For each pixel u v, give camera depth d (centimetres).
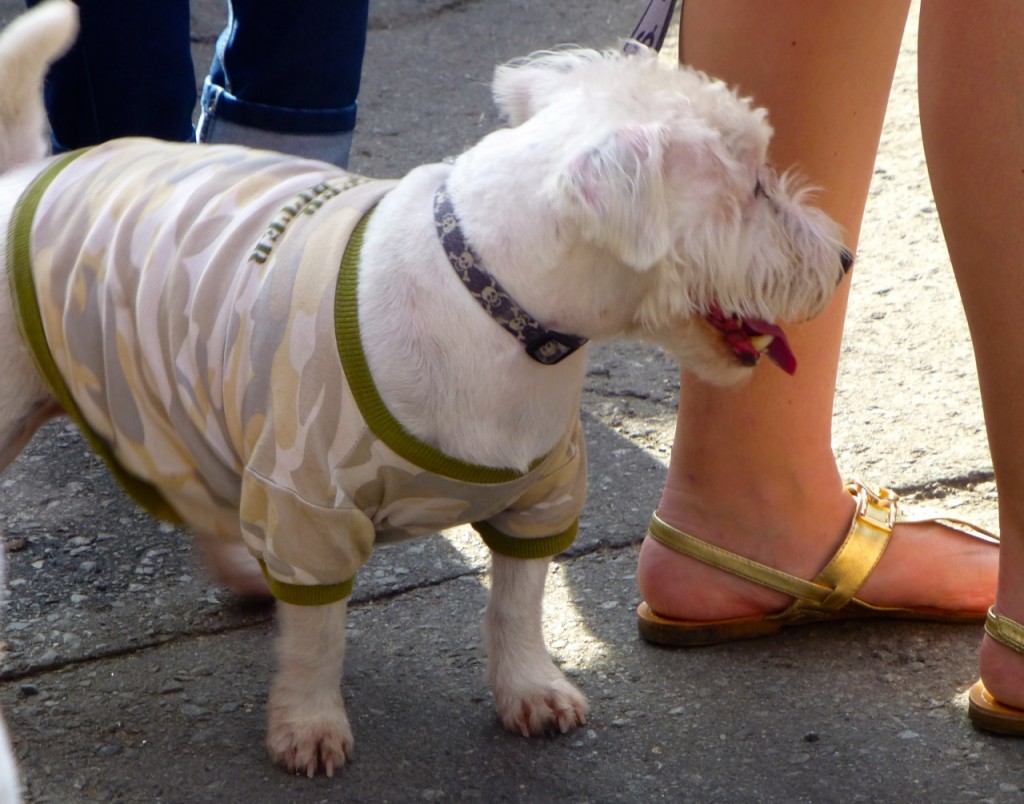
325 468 208
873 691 253
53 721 250
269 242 217
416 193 215
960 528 272
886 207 483
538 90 223
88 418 243
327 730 236
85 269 234
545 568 241
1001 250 217
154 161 245
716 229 206
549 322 206
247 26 332
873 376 374
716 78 242
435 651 270
